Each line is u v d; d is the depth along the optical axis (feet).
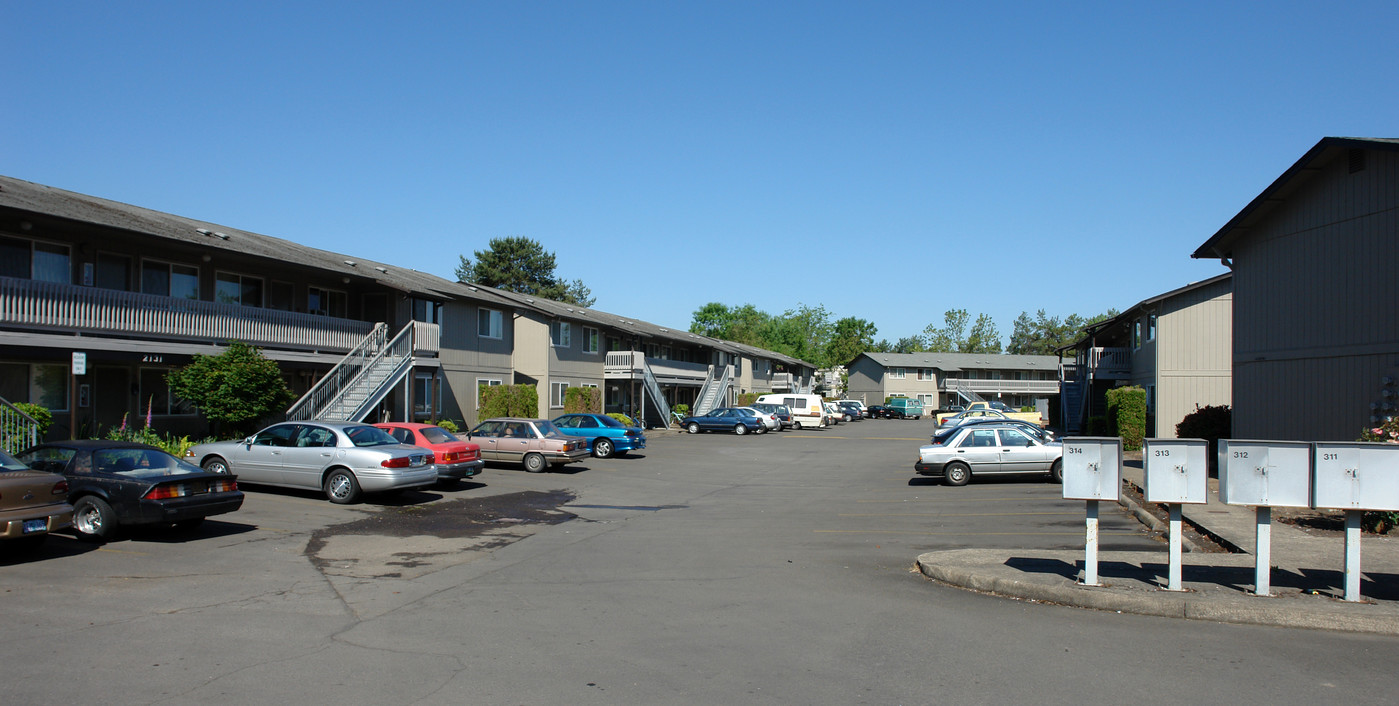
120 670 20.21
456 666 20.83
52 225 61.16
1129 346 136.26
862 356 313.12
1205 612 26.37
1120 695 18.97
